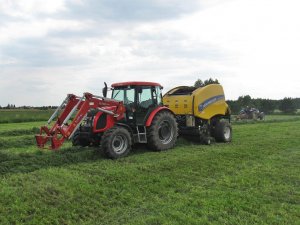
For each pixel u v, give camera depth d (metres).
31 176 8.07
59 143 9.97
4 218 5.68
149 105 11.73
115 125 10.78
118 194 6.98
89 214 6.03
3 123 29.69
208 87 13.72
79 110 10.36
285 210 6.13
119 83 11.78
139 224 5.55
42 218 5.76
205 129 13.26
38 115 34.91
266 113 51.06
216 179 8.17
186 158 10.21
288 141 13.95
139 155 10.89
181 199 6.70
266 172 8.66
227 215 5.89
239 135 16.53
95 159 10.29
